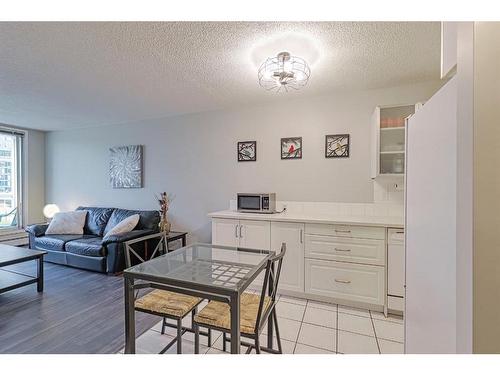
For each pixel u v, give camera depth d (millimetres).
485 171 581
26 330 2029
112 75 2447
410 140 1208
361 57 2109
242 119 3443
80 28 1691
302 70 2250
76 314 2283
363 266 2357
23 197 4727
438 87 2598
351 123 2912
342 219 2508
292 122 3174
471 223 595
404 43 1893
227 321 1404
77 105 3377
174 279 1409
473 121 587
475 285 590
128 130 4223
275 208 3119
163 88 2795
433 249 936
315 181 3078
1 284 2568
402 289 2227
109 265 3230
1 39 1817
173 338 1942
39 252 2775
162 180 3990
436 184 905
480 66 579
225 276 1475
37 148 4898
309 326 2109
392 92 2748
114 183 4336
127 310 1507
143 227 3750
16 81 2574
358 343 1882
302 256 2574
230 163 3531
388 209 2775
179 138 3854
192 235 3799
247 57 2109
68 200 4793
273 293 1685
